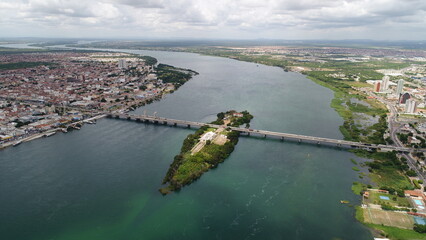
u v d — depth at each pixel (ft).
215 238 652.07
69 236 652.89
